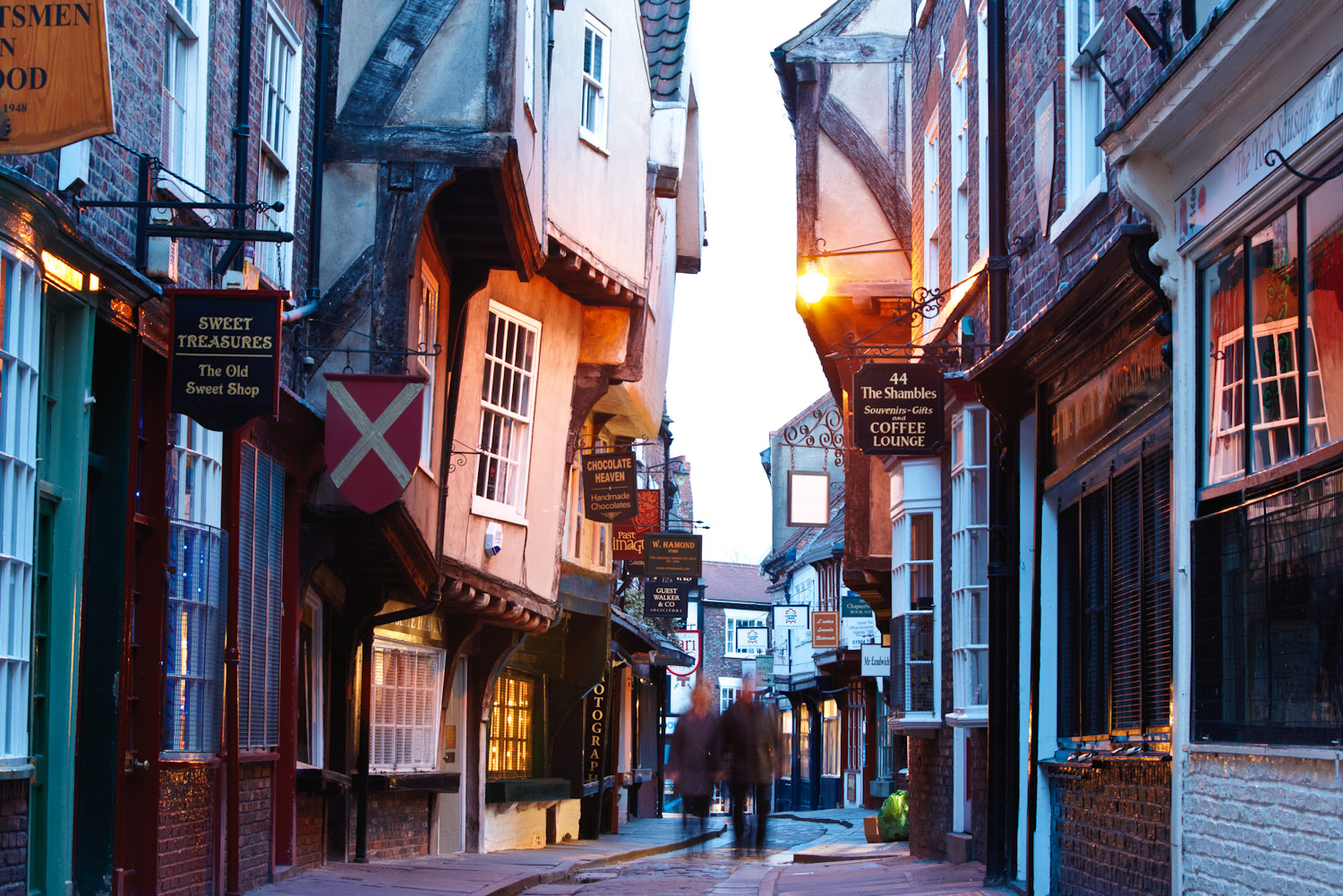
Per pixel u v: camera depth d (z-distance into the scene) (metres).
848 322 17.34
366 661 14.50
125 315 8.32
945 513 14.45
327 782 13.16
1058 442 10.21
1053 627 10.28
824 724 47.69
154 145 8.80
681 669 51.03
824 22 17.66
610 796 26.03
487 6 11.91
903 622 15.66
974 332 12.60
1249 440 6.64
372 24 12.01
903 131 17.30
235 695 9.66
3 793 6.86
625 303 17.83
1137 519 8.52
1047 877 10.09
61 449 7.71
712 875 15.38
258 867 10.95
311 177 11.80
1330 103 5.77
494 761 19.69
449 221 13.01
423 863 14.86
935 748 15.08
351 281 11.72
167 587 9.03
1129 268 7.90
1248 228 6.68
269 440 10.89
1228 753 6.61
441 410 13.62
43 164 7.21
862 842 22.14
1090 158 9.65
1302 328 6.12
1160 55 7.69
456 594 14.85
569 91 16.05
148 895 8.60
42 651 7.61
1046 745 10.20
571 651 22.39
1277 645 6.22
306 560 11.95
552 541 17.56
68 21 6.40
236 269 10.09
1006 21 11.62
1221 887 6.70
